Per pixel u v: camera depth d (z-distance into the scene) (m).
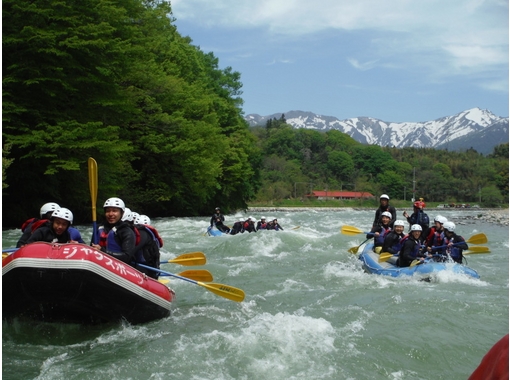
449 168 142.25
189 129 32.34
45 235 7.05
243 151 45.78
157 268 7.76
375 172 145.12
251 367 5.35
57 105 21.88
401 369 5.41
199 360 5.54
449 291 8.83
